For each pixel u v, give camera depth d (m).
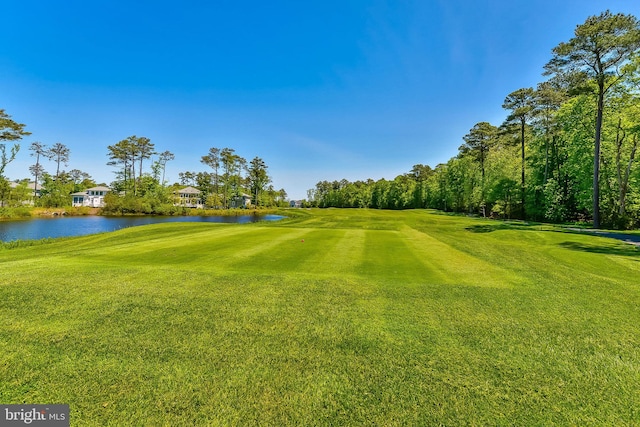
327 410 2.49
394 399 2.62
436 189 59.44
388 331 3.85
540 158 31.03
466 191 44.78
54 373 2.88
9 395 2.59
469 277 6.31
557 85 25.20
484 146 42.09
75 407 2.46
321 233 14.11
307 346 3.45
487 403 2.59
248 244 10.30
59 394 2.61
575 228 19.47
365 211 52.84
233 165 72.19
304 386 2.77
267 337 3.63
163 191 61.59
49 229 29.22
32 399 2.55
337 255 8.52
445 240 11.80
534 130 31.06
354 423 2.36
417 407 2.54
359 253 8.87
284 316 4.23
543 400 2.63
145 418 2.36
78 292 4.91
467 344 3.56
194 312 4.29
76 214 48.94
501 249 9.63
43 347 3.32
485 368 3.09
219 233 13.91
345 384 2.80
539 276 6.44
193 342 3.48
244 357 3.21
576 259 8.25
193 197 78.75
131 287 5.21
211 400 2.57
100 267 6.46
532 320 4.23
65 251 9.69
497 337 3.73
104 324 3.87
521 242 12.46
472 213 44.97
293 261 7.63
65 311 4.22
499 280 6.11
